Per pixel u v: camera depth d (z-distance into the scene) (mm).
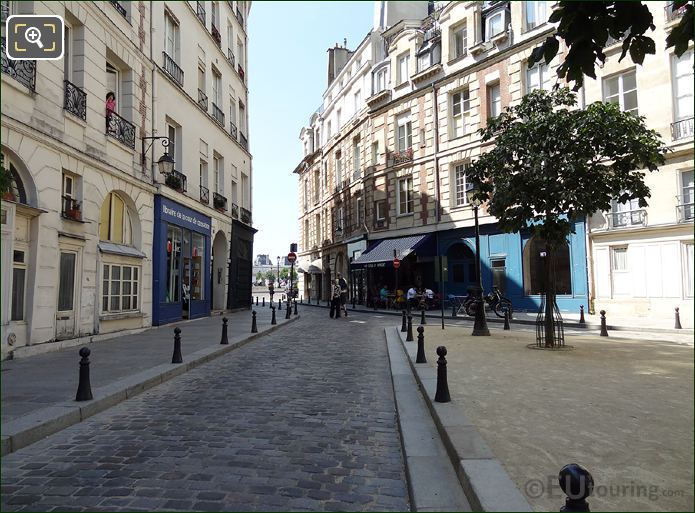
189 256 18844
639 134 8820
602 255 18578
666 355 8305
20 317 9617
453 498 3451
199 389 7344
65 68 11391
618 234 17875
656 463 3611
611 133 8578
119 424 5547
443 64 25828
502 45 22859
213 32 22203
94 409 5965
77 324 11422
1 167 7574
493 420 4805
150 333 14055
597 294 18688
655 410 4953
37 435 4992
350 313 26438
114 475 4082
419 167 27156
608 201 9352
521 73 21938
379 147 30297
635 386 6031
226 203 23547
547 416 4867
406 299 26078
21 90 9430
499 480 3350
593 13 3754
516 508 2949
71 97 11156
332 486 3895
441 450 4445
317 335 14945
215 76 22953
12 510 3463
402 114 28891
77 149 11242
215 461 4391
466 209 24328
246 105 27922
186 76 18672
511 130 9852
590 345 10047
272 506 3531
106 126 12867
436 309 25594
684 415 4754
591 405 5203
